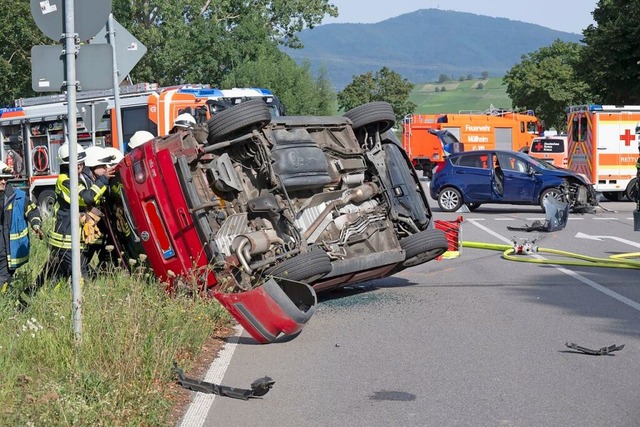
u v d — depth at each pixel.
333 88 58.41
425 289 11.90
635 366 7.66
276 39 53.31
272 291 8.38
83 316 7.77
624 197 29.42
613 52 38.25
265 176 10.13
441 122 51.47
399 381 7.30
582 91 72.44
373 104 11.34
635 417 6.25
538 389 6.99
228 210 9.93
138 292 8.39
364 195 10.98
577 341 8.67
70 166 7.31
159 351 7.18
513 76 78.19
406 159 11.64
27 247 9.70
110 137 23.30
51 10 7.36
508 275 13.10
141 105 22.73
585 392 6.89
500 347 8.45
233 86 47.75
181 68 47.53
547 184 23.88
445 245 11.34
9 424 5.59
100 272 10.14
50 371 6.95
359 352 8.33
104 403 5.83
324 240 10.49
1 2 38.09
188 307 8.86
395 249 11.09
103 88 7.39
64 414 5.59
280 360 8.06
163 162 9.66
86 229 10.05
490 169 24.52
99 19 7.37
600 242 17.44
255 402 6.73
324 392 7.00
